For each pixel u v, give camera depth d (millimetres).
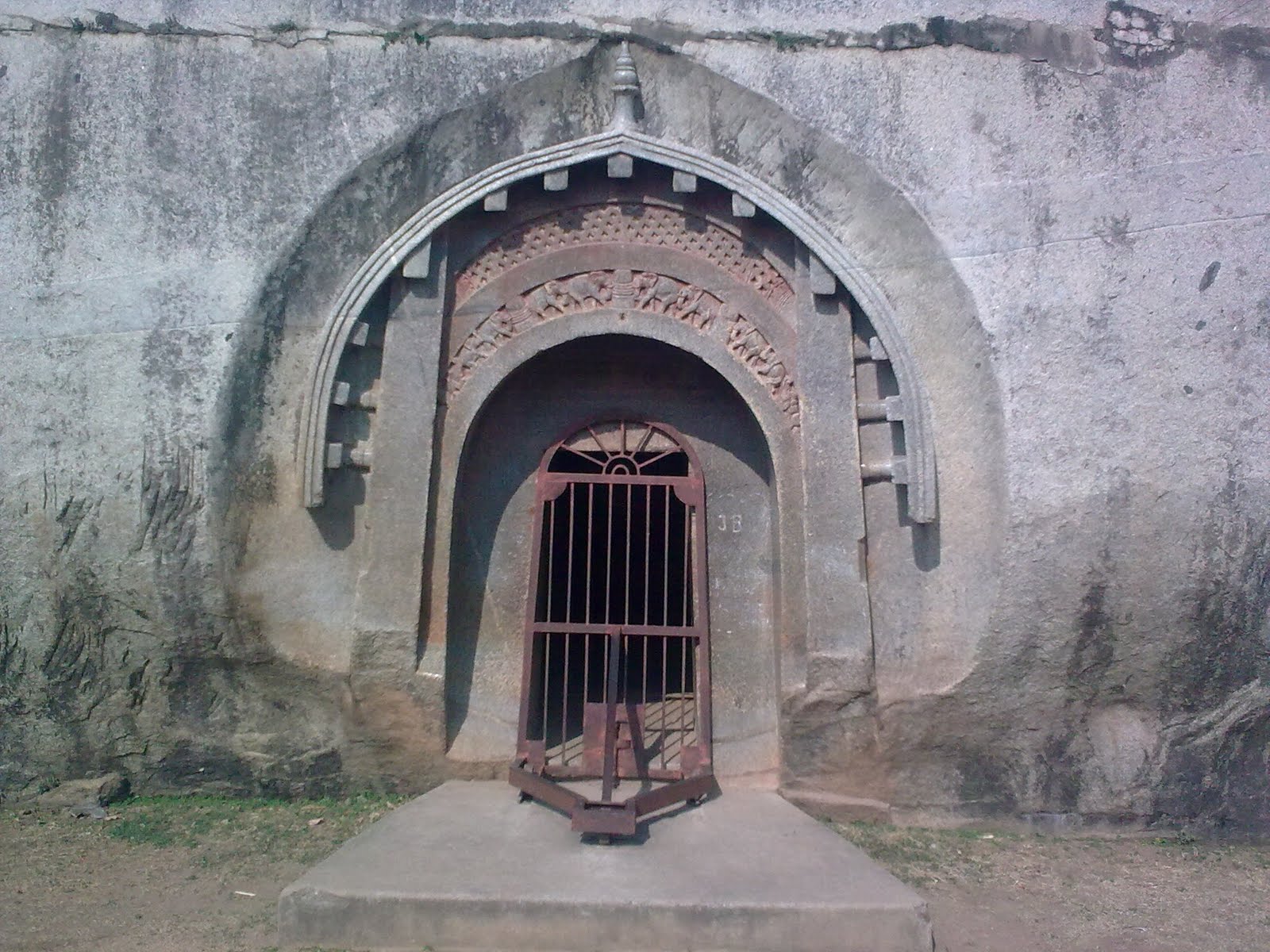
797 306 4559
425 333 4555
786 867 3750
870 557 4488
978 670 4352
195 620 4426
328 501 4492
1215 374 4316
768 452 4812
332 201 4473
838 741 4496
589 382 5008
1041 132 4438
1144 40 4477
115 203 4465
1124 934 3670
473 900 3441
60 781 4559
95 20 4520
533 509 4953
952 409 4371
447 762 4598
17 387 4422
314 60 4516
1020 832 4480
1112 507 4293
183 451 4402
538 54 4531
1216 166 4387
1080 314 4348
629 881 3598
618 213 4668
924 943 3447
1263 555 4293
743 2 4551
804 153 4492
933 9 4500
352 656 4473
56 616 4449
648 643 6215
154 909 3680
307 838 4242
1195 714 4426
